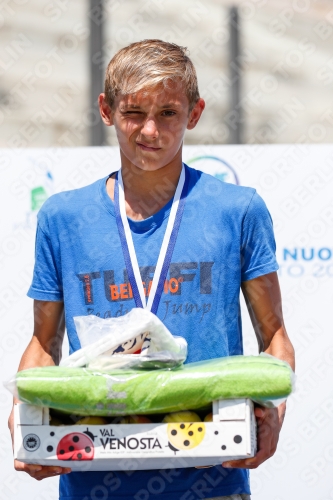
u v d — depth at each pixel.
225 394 4.49
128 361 4.65
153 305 5.09
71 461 4.56
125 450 4.52
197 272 5.11
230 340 5.21
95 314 5.14
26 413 4.62
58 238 5.33
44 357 5.45
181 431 4.52
